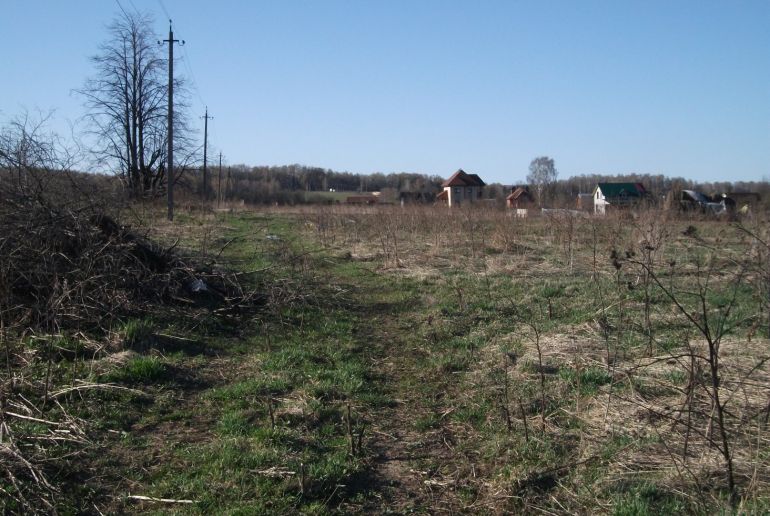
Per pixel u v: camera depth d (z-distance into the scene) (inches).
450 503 165.3
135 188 569.6
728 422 191.6
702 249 599.8
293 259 502.9
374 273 545.3
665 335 300.4
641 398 216.8
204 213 1111.0
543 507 157.9
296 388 245.0
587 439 191.2
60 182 344.8
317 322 362.6
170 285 350.9
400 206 1074.7
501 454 189.3
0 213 302.0
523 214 874.1
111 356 255.3
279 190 2699.3
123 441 193.3
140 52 1384.1
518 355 286.5
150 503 160.2
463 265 572.1
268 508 157.9
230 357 286.8
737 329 305.3
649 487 156.9
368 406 233.3
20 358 243.8
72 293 293.0
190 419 214.4
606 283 452.4
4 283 269.9
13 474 161.2
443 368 277.7
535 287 445.7
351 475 178.1
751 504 143.9
